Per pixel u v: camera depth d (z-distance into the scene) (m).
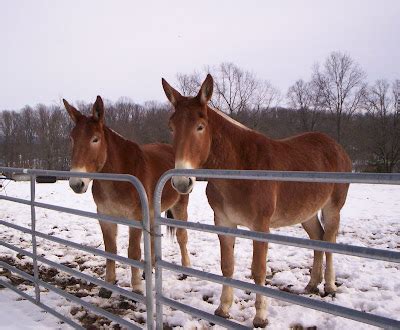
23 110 49.12
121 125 40.38
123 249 6.25
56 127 42.19
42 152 42.97
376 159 32.72
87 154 3.98
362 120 36.56
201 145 3.06
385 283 4.42
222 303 3.59
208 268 5.25
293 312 3.61
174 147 3.02
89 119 4.13
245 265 5.28
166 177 2.35
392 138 31.38
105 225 4.27
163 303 2.49
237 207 3.26
